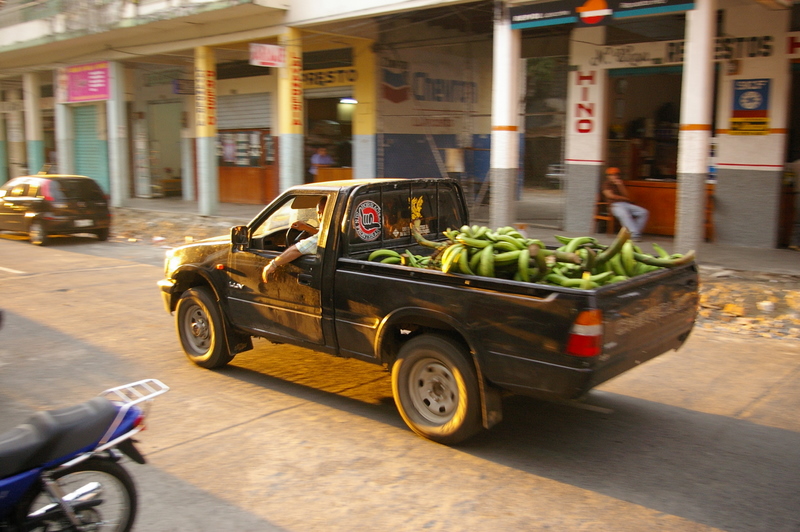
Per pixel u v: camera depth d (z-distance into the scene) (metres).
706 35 9.09
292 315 5.68
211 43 17.25
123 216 19.73
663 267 5.02
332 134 18.91
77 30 19.39
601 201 13.40
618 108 13.37
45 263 12.85
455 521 3.83
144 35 19.08
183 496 4.14
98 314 8.82
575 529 3.74
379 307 5.04
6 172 30.41
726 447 4.82
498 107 11.64
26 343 7.48
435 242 6.03
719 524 3.79
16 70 25.23
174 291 6.82
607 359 4.21
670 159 13.43
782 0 10.02
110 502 3.55
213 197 18.28
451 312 4.62
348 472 4.44
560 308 4.14
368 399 5.77
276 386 6.10
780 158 11.13
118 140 21.28
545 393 4.27
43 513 3.26
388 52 17.17
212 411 5.50
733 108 11.48
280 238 6.31
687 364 6.66
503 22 11.29
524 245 4.81
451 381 4.77
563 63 14.15
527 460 4.62
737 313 8.22
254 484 4.29
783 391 5.90
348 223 5.38
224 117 21.53
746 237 11.67
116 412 3.46
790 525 3.78
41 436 3.22
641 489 4.20
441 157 18.77
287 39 15.56
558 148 14.50
